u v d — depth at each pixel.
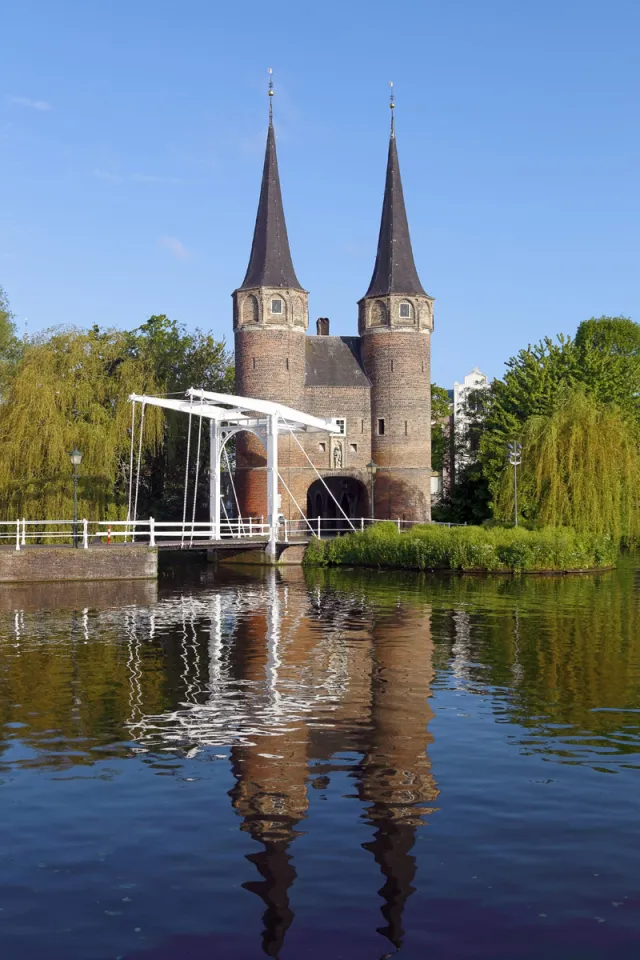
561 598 24.28
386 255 47.78
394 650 16.00
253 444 46.28
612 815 8.04
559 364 50.09
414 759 9.61
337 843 7.47
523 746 10.05
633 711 11.55
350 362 48.66
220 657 15.36
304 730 10.73
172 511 50.94
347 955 5.84
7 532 35.12
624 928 6.13
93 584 28.69
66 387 37.41
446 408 69.56
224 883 6.80
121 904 6.50
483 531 33.78
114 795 8.59
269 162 46.06
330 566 37.34
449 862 7.11
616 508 33.97
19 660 15.08
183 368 55.22
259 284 44.91
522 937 6.02
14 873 6.98
